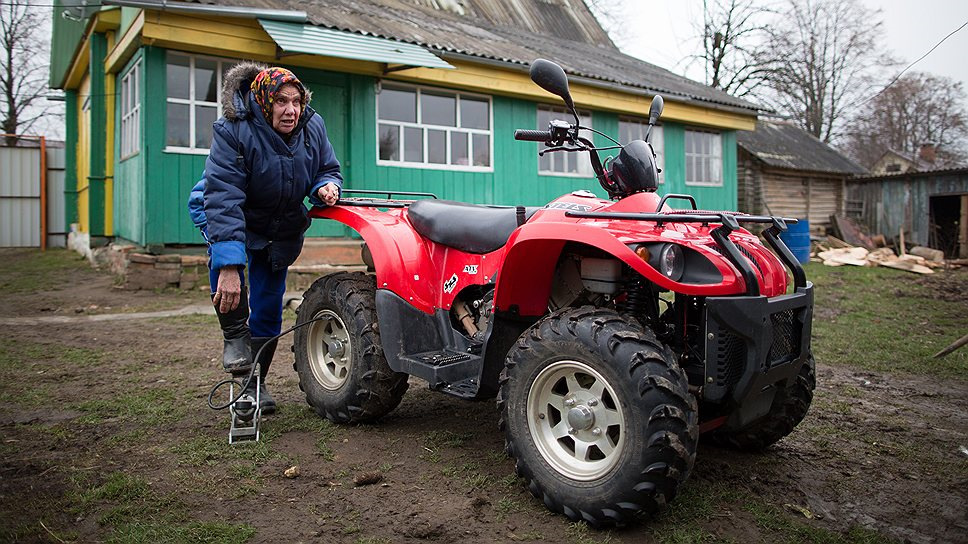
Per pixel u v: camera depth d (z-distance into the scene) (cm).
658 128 1554
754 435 340
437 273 360
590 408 261
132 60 1012
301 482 298
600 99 1361
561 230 268
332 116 1067
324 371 390
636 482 240
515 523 261
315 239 1047
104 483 291
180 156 937
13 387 450
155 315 754
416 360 335
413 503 278
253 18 896
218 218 329
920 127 4375
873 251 1867
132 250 1000
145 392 437
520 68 1199
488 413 402
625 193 316
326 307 383
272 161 342
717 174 1712
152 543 241
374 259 357
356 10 1202
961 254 2088
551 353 267
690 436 241
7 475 299
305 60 1009
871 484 312
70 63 1404
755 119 1714
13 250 1734
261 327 396
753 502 286
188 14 883
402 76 1101
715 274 257
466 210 349
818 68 3509
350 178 1084
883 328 775
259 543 244
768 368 261
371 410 362
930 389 497
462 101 1223
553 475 264
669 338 287
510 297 295
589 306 275
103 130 1241
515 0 2016
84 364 521
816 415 421
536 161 1329
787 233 1540
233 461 319
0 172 1806
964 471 329
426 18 1428
